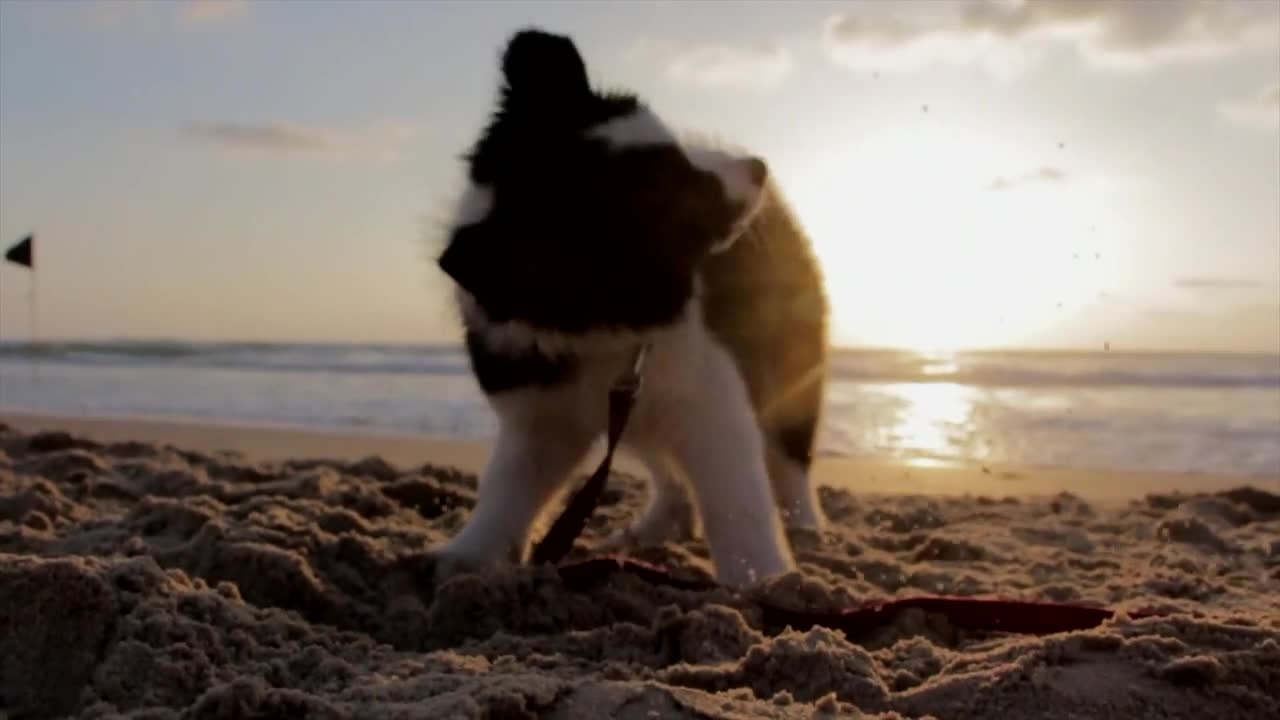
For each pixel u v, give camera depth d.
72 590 0.77
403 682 0.69
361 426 3.01
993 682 0.71
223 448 2.41
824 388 1.42
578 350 0.97
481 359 1.02
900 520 1.51
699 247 0.96
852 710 0.68
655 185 0.94
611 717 0.65
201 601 0.81
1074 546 1.35
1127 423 3.15
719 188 0.96
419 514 1.45
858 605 0.94
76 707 0.72
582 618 0.92
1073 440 2.80
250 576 0.93
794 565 1.07
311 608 0.93
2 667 0.75
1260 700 0.70
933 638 0.89
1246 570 1.21
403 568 1.03
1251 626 0.78
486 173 0.97
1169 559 1.24
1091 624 0.87
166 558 0.99
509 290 0.93
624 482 1.73
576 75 1.00
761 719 0.65
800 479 1.37
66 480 1.55
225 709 0.63
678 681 0.73
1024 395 4.30
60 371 5.80
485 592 0.92
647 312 0.95
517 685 0.66
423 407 3.58
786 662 0.73
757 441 1.04
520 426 1.07
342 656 0.80
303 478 1.54
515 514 1.08
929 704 0.71
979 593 1.07
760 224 1.17
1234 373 5.21
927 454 2.56
